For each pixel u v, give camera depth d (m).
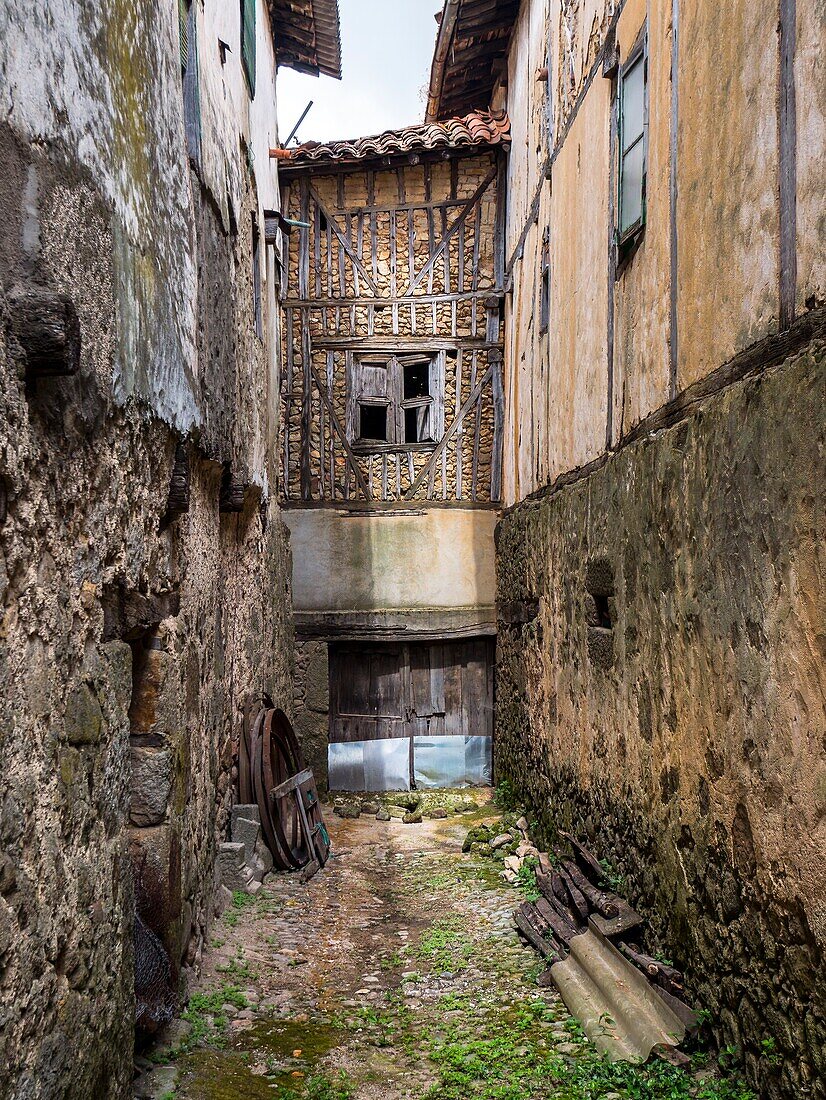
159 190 3.15
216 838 5.21
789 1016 2.58
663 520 3.82
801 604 2.49
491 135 9.12
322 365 9.80
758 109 2.83
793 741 2.56
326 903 5.64
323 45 9.26
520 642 8.09
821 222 2.40
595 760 5.12
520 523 8.10
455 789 9.88
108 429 2.50
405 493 9.84
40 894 1.93
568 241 6.20
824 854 2.38
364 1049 3.58
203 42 4.50
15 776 1.81
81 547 2.30
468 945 4.87
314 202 9.78
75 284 2.15
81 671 2.28
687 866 3.49
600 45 5.26
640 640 4.20
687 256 3.55
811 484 2.42
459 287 9.78
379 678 10.05
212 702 4.83
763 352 2.79
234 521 5.88
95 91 2.37
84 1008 2.21
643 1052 3.23
